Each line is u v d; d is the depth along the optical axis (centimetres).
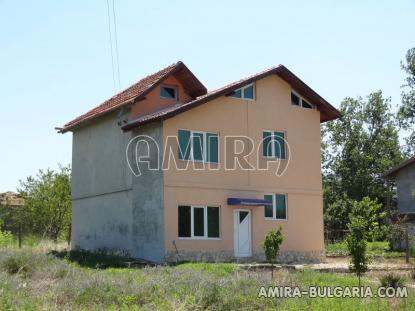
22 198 4459
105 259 2433
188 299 1199
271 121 2812
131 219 2616
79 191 3041
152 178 2500
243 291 1291
